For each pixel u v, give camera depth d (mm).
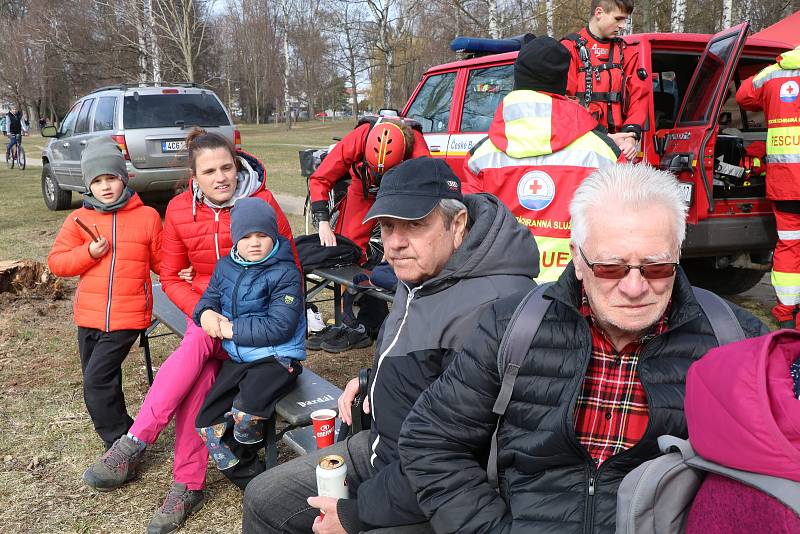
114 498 3086
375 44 24484
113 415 3336
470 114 5688
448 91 6000
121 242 3234
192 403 2939
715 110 4324
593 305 1546
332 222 5105
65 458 3432
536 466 1617
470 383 1706
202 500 2961
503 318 1708
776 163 4516
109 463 3018
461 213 2084
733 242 4789
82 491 3145
